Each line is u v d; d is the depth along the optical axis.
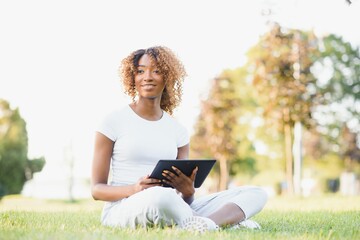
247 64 33.66
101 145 4.87
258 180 42.41
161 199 4.32
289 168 24.70
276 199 16.50
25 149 35.97
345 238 4.17
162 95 5.38
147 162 4.88
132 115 4.94
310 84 24.33
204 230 4.27
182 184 4.62
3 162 35.34
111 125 4.88
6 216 5.80
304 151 35.00
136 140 4.85
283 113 23.92
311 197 17.78
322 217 6.51
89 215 6.80
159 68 4.95
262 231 4.64
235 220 4.68
